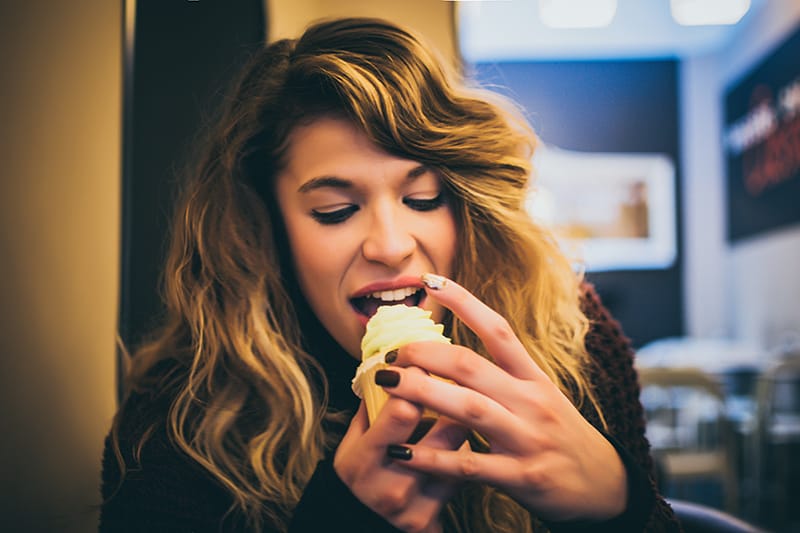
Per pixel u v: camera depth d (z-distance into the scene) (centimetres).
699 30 653
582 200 695
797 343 545
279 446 106
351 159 93
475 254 107
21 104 146
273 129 98
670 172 702
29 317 146
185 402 106
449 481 79
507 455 76
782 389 482
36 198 148
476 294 110
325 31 103
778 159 575
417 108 95
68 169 150
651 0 595
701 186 706
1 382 140
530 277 110
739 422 438
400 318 86
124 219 150
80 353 150
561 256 117
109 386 151
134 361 123
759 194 618
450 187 100
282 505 101
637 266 703
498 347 78
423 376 74
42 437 146
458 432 79
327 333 114
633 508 79
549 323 114
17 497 142
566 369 113
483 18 584
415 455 74
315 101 94
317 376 113
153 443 101
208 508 98
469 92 109
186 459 100
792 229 554
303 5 216
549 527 82
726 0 462
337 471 80
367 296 100
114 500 98
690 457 357
